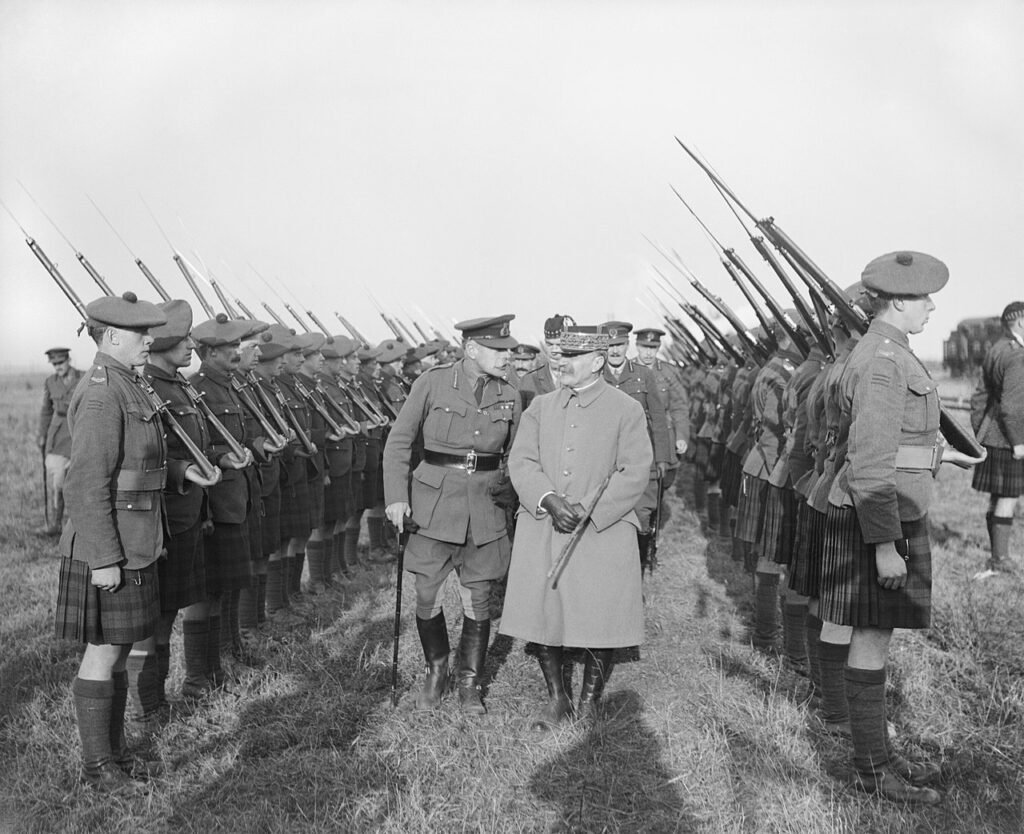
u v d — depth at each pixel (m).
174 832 3.58
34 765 4.04
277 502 6.46
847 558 3.83
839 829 3.53
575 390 4.69
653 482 7.40
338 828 3.59
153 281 5.86
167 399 4.69
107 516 3.72
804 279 4.96
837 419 4.06
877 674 3.88
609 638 4.46
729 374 10.02
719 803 3.77
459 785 3.93
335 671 5.29
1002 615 6.07
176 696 4.93
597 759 4.18
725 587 7.46
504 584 7.38
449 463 4.85
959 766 4.14
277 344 6.89
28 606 6.60
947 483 12.27
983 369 7.68
